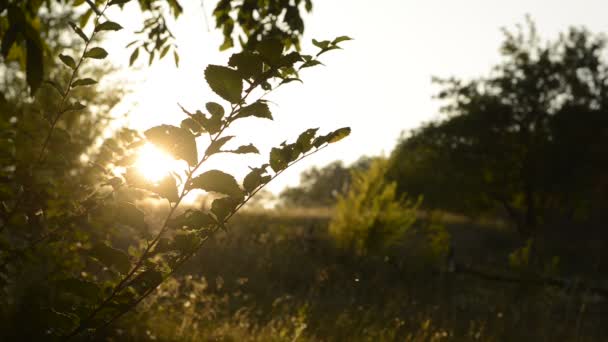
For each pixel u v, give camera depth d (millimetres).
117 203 2295
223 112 1923
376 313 8812
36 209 2531
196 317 6250
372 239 13391
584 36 30406
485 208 31688
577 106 29547
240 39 4531
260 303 8109
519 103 30094
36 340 2271
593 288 13094
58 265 2617
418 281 12383
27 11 2762
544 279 12734
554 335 9445
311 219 20844
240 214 15352
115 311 2160
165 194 1981
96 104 5133
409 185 31312
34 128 2609
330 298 9383
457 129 30422
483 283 13688
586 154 29234
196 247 2109
